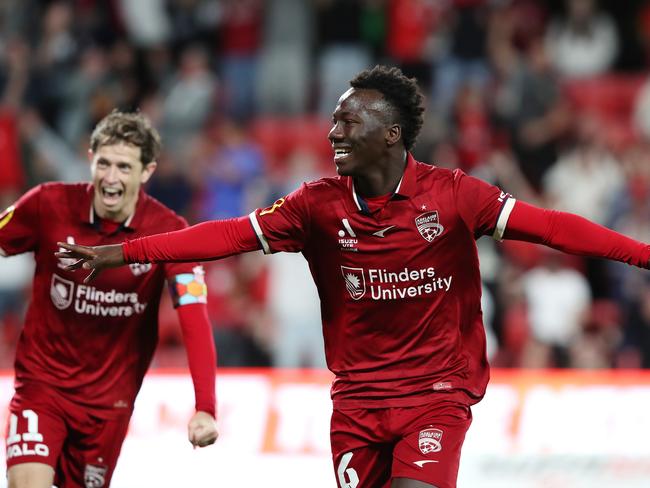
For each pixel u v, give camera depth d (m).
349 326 7.62
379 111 7.34
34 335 8.41
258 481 11.90
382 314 7.51
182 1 23.09
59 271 8.34
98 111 21.47
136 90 22.00
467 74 21.25
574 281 17.34
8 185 20.45
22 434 8.13
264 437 12.01
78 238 8.38
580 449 11.87
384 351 7.57
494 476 11.82
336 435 7.71
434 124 19.17
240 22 22.69
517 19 22.33
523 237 7.40
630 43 23.20
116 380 8.49
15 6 22.84
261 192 19.28
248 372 12.23
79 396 8.38
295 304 17.00
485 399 12.04
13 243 8.43
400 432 7.45
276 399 12.12
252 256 17.28
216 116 21.67
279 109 22.19
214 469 11.91
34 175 20.56
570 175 19.78
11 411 8.30
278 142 21.70
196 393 8.12
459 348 7.61
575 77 22.94
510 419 11.97
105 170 8.27
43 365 8.38
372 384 7.57
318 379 12.15
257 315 16.86
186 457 11.92
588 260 18.25
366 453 7.63
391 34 21.80
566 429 11.92
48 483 8.02
